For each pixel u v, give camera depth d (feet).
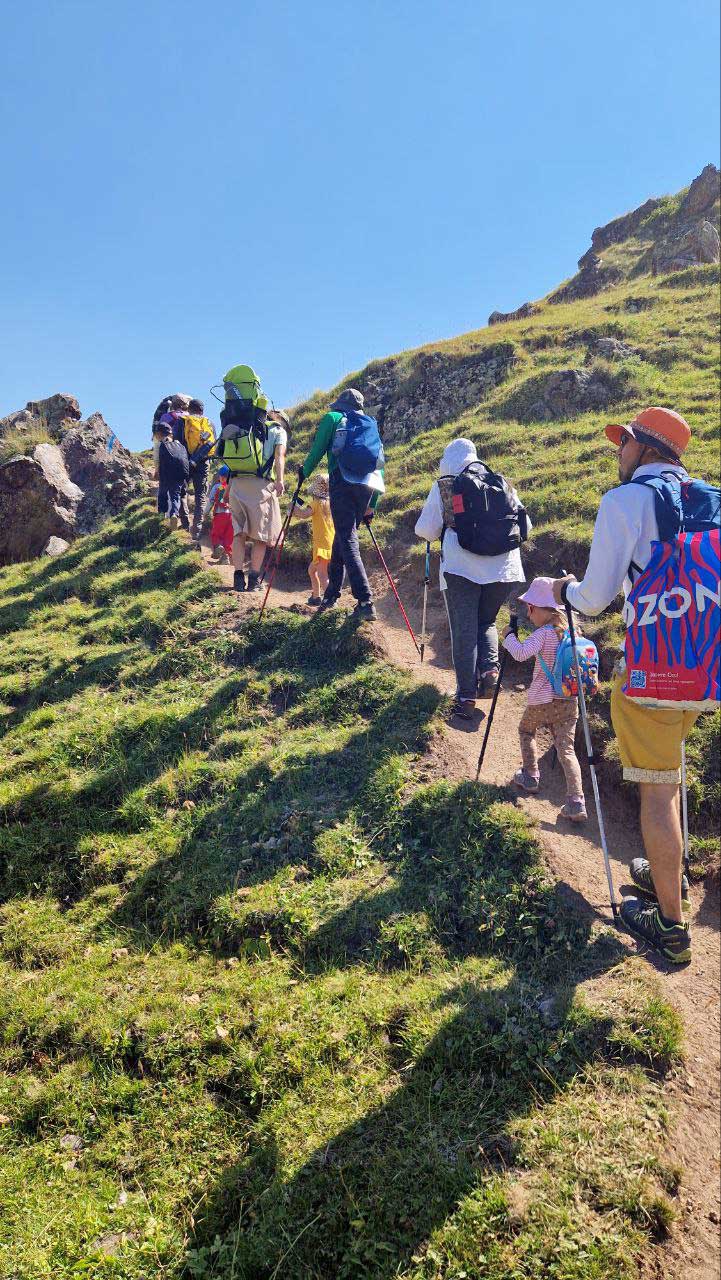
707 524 9.95
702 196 90.33
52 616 30.66
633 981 11.75
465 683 18.75
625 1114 9.93
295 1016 12.11
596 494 29.73
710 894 14.34
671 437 10.83
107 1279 9.14
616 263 85.87
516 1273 8.36
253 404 25.80
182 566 31.58
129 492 48.14
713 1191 9.26
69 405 56.90
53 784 19.22
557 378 44.24
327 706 20.67
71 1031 12.63
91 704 23.27
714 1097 10.30
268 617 25.57
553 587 12.26
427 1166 9.56
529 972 12.37
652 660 9.70
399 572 30.83
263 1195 9.63
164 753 20.06
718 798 16.03
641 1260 8.50
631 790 16.99
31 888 16.48
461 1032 11.21
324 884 14.80
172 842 16.76
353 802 16.83
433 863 14.74
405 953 13.08
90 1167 10.61
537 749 18.57
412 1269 8.60
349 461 22.21
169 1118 11.03
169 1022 12.39
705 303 56.85
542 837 14.90
